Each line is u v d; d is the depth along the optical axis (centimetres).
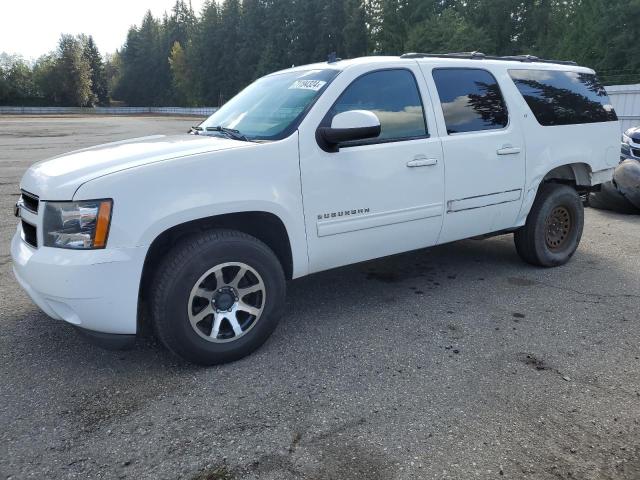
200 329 322
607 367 331
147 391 304
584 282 488
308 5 7144
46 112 8962
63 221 288
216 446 255
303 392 303
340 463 243
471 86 443
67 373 323
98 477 235
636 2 3953
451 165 416
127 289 293
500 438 261
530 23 5481
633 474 236
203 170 309
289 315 414
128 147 345
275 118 367
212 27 8862
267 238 358
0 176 1114
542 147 482
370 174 372
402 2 5856
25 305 427
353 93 373
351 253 380
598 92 548
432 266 537
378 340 369
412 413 282
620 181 783
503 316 411
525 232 510
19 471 238
